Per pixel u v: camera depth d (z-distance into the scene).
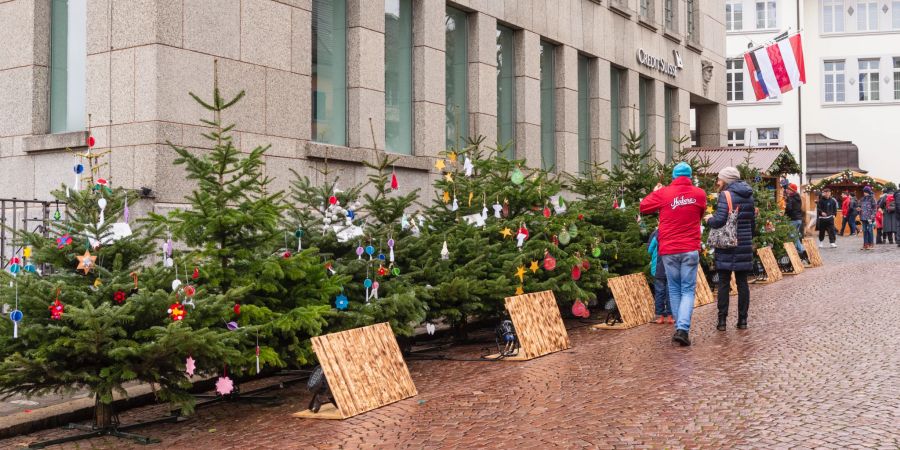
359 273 9.45
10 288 6.65
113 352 6.48
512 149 20.70
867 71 51.47
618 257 14.55
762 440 6.07
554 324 10.88
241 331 7.25
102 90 12.55
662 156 27.56
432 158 17.36
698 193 10.80
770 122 47.78
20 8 13.59
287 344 8.17
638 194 16.22
